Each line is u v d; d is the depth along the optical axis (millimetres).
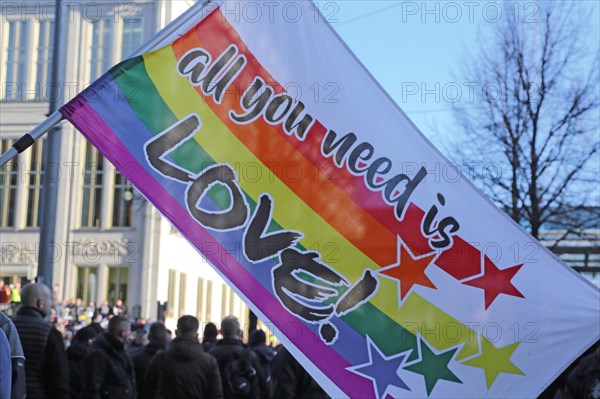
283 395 9102
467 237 4953
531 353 4910
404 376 4914
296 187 5047
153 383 10672
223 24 5160
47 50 43344
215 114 5102
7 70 43750
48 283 19125
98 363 9445
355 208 5008
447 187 4988
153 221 45312
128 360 9898
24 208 46188
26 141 4902
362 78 5090
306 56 5133
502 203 20531
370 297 4961
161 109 5074
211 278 51312
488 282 4926
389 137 5039
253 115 5105
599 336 4883
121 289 45219
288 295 4969
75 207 45531
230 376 11406
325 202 5031
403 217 4988
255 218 5031
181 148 5062
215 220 5023
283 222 5027
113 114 5043
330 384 4902
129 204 44688
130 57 5074
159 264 45219
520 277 4926
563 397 7648
